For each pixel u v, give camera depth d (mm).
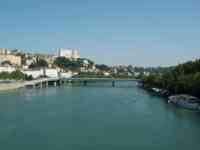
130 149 102875
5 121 144375
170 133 123500
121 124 140000
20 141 111312
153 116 160875
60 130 127625
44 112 170625
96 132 124875
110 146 105750
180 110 181875
